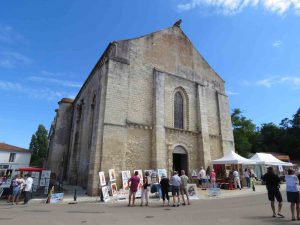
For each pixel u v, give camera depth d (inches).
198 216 328.2
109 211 382.6
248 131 1876.2
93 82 955.3
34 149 2208.4
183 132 855.7
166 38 951.0
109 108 697.0
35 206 458.6
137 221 295.9
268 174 340.5
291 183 308.2
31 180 525.3
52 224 277.9
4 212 379.9
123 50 797.2
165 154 762.2
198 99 941.2
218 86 1064.8
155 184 573.9
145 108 789.2
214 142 945.5
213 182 717.9
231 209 390.9
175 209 399.5
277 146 2076.8
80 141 1011.3
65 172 1225.4
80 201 527.8
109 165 644.7
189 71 975.6
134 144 724.0
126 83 757.3
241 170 908.0
